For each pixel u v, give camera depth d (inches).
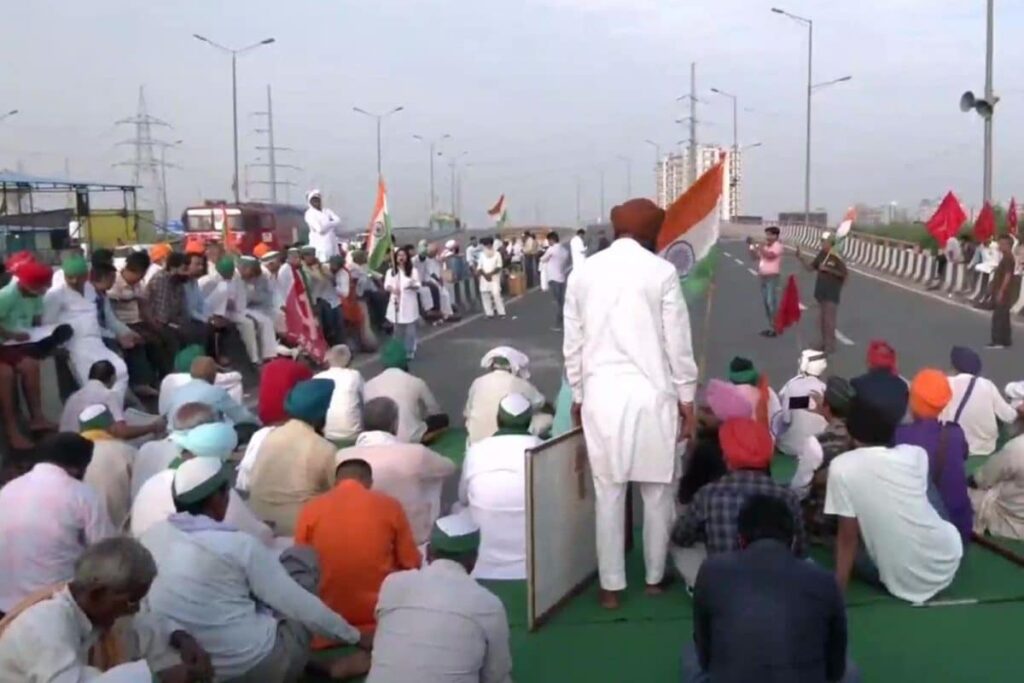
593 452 243.8
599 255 245.1
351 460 234.1
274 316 642.2
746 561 161.8
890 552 244.7
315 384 274.5
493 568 267.6
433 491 281.4
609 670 217.3
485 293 1068.5
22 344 397.1
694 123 2942.9
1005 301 733.9
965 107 1227.9
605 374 241.0
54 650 148.4
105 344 464.8
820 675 158.1
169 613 186.2
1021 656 219.8
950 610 243.1
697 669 186.1
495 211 1846.7
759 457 232.7
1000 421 394.9
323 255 924.0
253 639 190.9
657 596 253.9
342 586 219.8
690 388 244.1
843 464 245.1
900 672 213.5
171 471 233.0
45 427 404.5
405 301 725.9
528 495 231.9
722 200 301.4
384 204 857.5
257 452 273.7
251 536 197.3
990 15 1209.4
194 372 375.9
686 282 304.5
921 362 677.3
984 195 1237.7
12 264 429.1
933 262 1331.2
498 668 175.2
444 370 682.8
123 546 154.9
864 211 2534.5
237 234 1577.3
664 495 248.4
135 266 524.1
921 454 248.1
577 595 257.4
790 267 1715.1
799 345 737.0
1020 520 289.3
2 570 210.8
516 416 277.3
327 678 215.3
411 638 170.4
